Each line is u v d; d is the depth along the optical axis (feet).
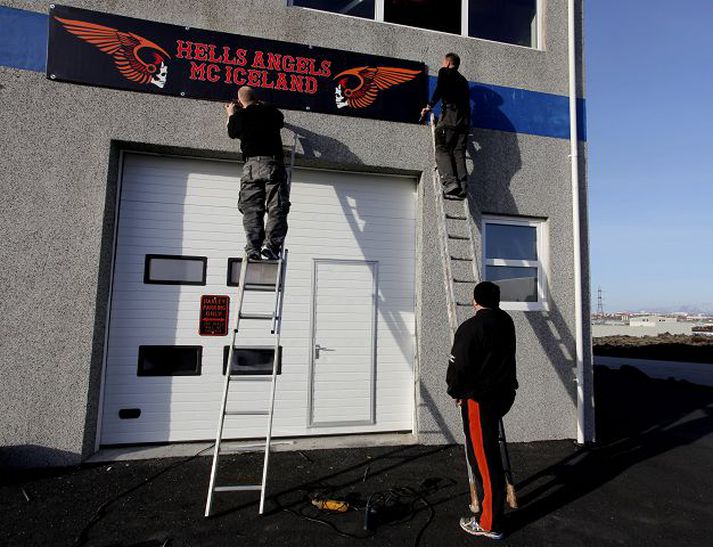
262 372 16.07
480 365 10.93
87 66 14.66
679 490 13.28
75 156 14.42
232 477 13.15
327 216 17.11
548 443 17.17
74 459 13.64
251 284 13.52
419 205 17.42
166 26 15.35
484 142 17.92
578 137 19.07
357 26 17.07
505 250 18.24
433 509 11.68
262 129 13.82
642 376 34.65
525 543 10.34
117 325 15.19
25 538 9.87
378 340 17.10
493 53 18.37
